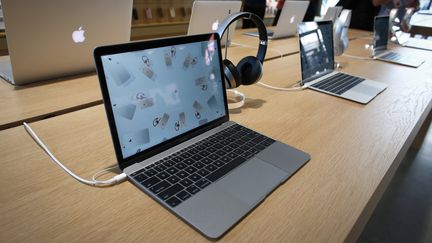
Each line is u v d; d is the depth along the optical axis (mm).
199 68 756
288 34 2359
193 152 667
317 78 1299
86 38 1089
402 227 1602
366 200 575
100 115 875
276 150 716
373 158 729
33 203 517
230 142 728
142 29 2873
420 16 3725
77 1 989
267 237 473
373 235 1539
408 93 1240
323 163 693
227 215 500
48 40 993
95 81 1142
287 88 1197
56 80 1129
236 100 1028
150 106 635
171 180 574
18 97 958
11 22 888
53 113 868
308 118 938
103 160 652
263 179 602
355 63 1739
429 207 1767
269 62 1606
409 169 2133
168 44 672
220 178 591
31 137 733
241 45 1940
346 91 1185
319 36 1339
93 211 507
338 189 603
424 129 2301
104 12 1083
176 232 472
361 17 3178
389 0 2750
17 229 461
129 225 481
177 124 694
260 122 891
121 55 578
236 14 879
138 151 613
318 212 535
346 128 884
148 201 537
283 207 541
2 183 562
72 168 618
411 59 1904
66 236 454
